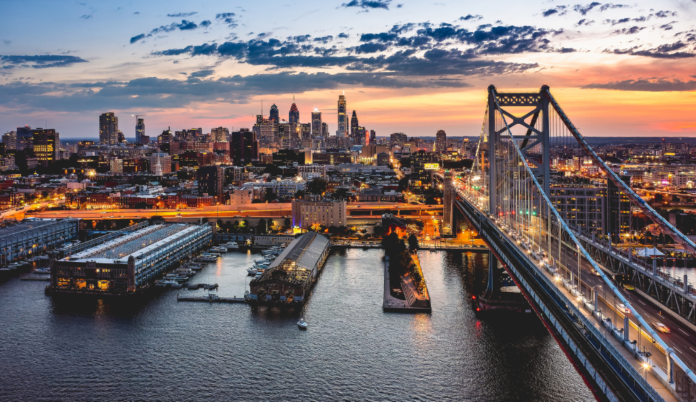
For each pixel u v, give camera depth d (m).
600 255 189.25
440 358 171.50
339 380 158.50
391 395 150.25
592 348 102.19
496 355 173.00
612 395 90.06
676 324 123.56
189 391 153.12
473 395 149.88
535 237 197.00
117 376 161.62
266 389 153.88
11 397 150.38
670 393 82.75
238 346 181.62
